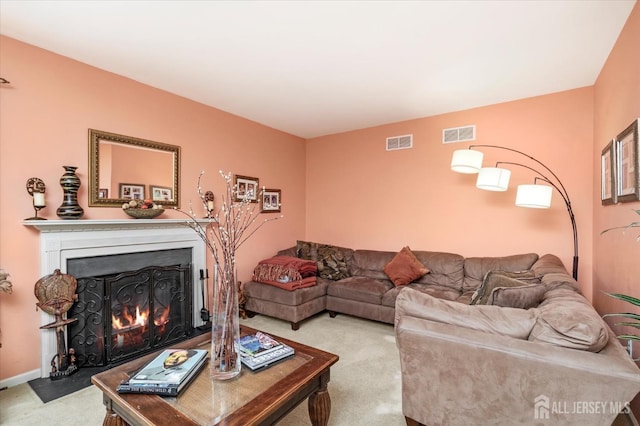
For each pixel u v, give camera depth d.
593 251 3.08
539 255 3.38
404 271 3.68
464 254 3.82
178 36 2.25
